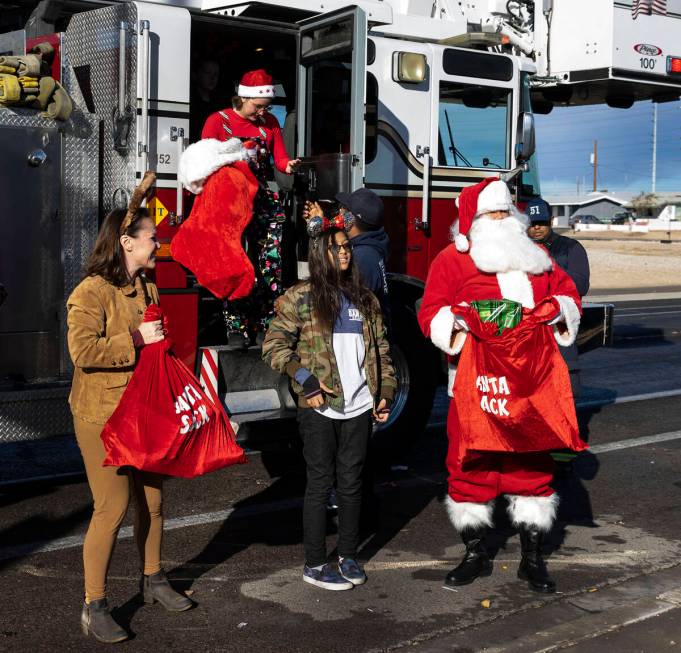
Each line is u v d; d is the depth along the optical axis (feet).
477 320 13.99
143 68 20.06
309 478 15.19
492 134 25.93
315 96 23.32
